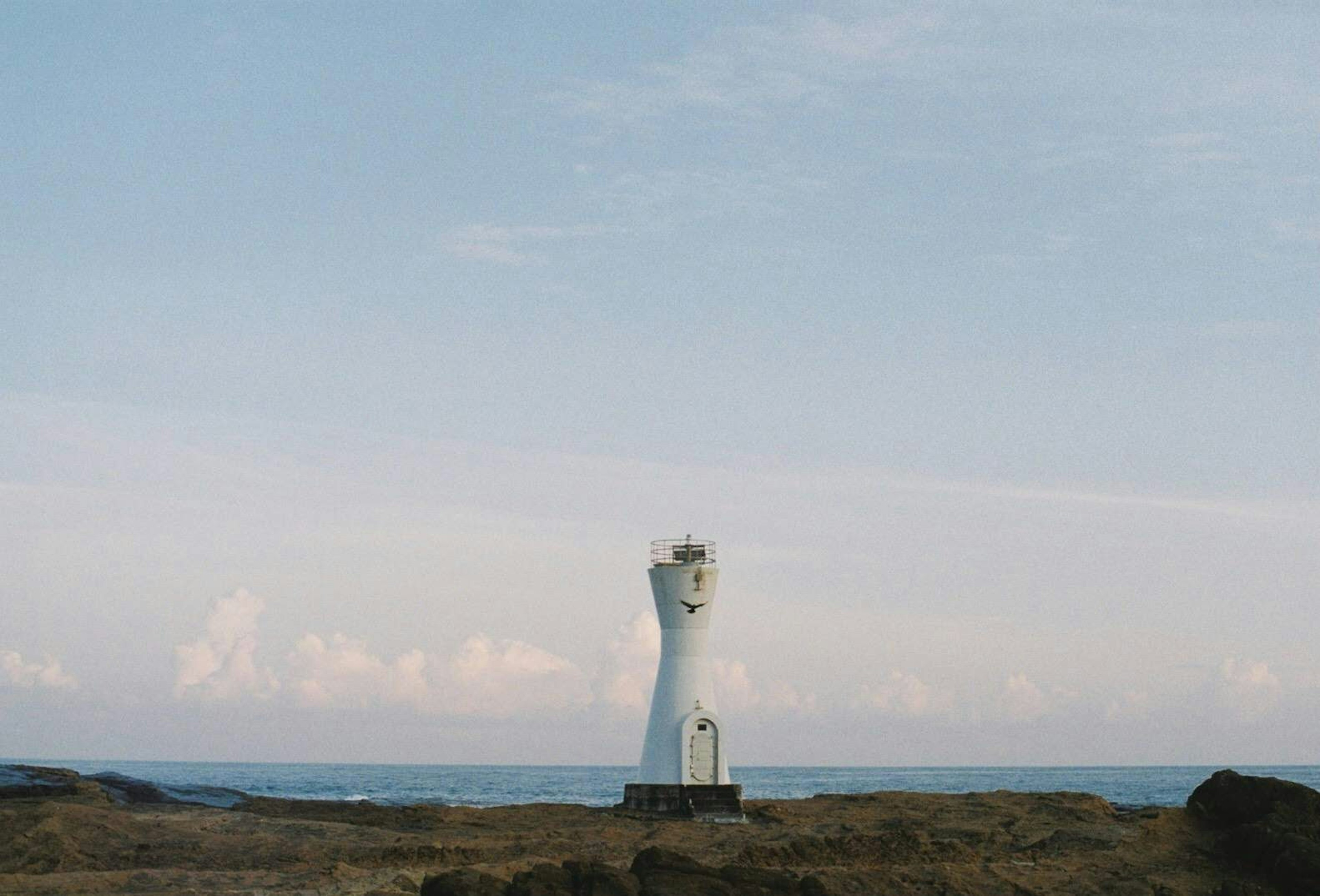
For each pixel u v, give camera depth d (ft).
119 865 131.03
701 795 179.11
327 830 150.71
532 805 196.34
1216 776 157.89
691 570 185.57
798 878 118.01
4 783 174.70
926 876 127.24
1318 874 130.41
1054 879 131.75
